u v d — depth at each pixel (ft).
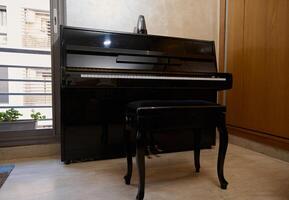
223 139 4.49
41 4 9.76
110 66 5.85
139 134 3.96
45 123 8.10
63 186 4.65
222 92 8.35
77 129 6.00
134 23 7.43
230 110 8.04
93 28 6.40
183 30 8.10
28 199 4.09
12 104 9.65
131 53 6.18
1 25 9.69
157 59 6.44
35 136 6.52
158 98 6.68
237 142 7.88
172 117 4.19
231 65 7.95
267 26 6.63
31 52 8.79
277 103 6.39
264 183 4.87
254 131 7.14
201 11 8.32
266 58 6.67
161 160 6.36
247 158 6.53
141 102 4.54
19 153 6.39
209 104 4.60
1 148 6.23
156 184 4.79
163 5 7.78
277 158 6.51
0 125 6.71
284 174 5.38
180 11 8.02
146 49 6.53
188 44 7.13
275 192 4.45
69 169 5.61
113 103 6.31
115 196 4.24
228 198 4.20
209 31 8.48
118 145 6.48
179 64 6.67
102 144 6.30
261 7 6.79
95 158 6.27
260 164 6.05
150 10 7.62
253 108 7.14
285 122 6.19
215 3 8.52
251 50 7.16
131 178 5.08
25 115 8.41
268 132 6.68
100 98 6.16
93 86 4.91
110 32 6.28
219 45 8.48
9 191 4.40
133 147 5.06
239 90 7.65
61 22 6.60
